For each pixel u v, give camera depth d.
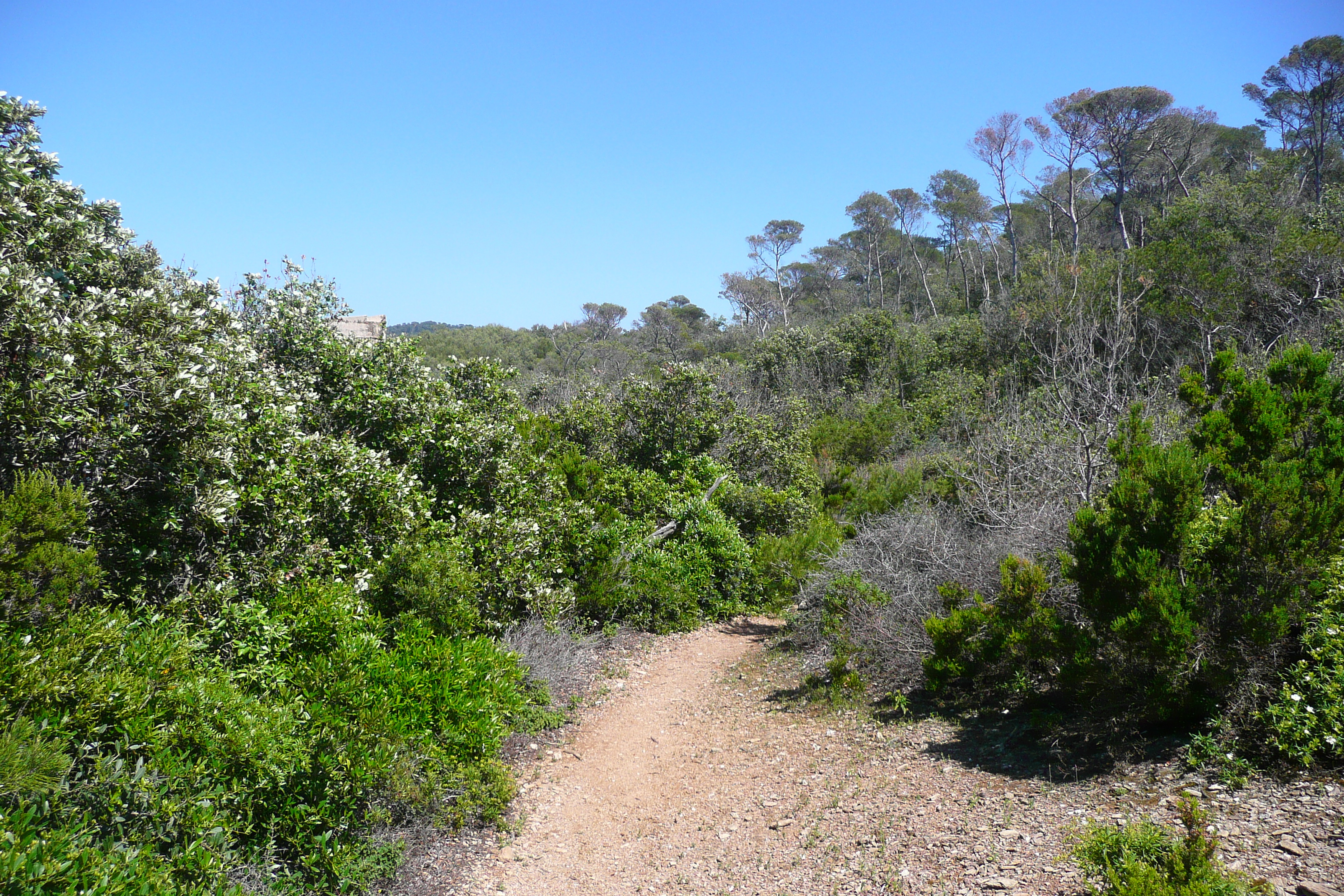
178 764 3.86
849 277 65.25
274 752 4.20
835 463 18.70
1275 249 17.28
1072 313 13.88
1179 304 17.25
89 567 4.04
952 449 16.06
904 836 4.38
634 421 15.46
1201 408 7.43
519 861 4.93
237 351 6.46
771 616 11.23
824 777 5.59
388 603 6.82
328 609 5.61
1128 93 34.84
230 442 5.73
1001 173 42.75
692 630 10.26
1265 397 6.00
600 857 5.04
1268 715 4.12
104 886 3.01
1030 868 3.62
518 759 6.35
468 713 5.60
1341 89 31.23
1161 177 38.06
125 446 4.96
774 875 4.39
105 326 4.92
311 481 6.64
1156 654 4.46
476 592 7.28
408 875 4.56
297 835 4.38
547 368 41.78
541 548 9.19
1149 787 4.13
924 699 6.59
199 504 5.33
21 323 4.45
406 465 7.93
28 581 3.82
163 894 3.23
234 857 3.94
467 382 11.59
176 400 5.02
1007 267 48.50
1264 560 4.45
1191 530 5.00
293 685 5.12
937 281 56.38
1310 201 25.34
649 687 8.27
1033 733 5.33
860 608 7.99
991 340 23.59
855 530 12.34
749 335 48.38
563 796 5.86
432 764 5.25
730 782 5.91
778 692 7.76
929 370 27.02
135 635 4.45
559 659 7.95
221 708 4.20
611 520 10.90
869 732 6.22
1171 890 2.80
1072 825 3.94
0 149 5.00
